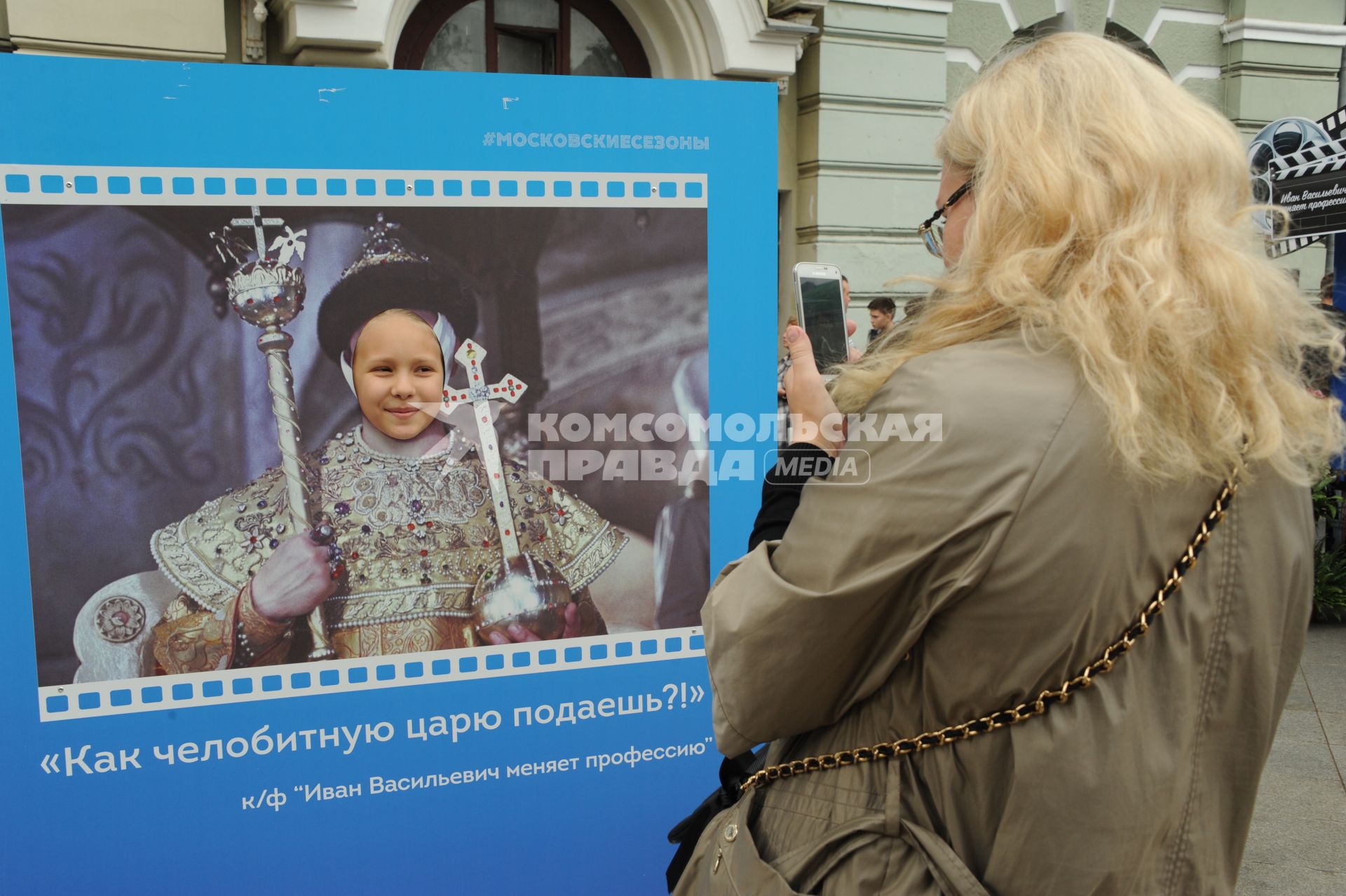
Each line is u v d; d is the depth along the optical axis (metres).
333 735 1.58
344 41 4.30
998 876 0.83
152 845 1.53
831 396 1.09
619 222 1.62
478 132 1.53
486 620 1.63
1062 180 0.82
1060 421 0.77
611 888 1.76
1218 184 0.83
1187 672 0.82
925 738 0.86
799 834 0.93
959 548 0.79
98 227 1.40
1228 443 0.76
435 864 1.66
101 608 1.47
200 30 4.05
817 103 5.68
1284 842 2.81
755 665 0.90
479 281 1.56
